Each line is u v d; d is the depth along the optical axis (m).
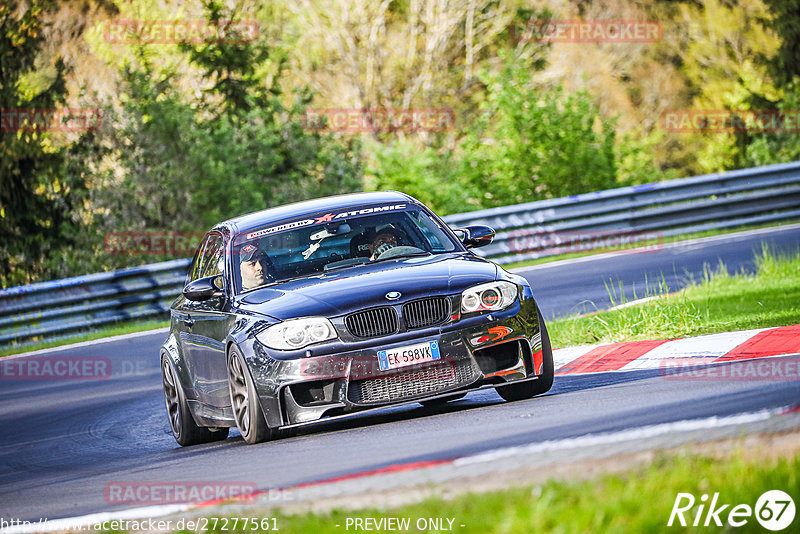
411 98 160.62
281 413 25.48
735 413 19.06
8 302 65.31
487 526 13.58
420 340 25.33
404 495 16.05
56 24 125.81
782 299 38.84
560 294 53.78
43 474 28.92
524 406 25.27
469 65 158.75
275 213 31.34
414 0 159.50
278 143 113.88
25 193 106.50
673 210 73.69
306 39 159.00
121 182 105.88
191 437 31.47
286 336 25.42
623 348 34.34
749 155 127.44
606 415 21.69
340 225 29.98
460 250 29.48
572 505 13.61
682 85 178.38
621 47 178.12
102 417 39.53
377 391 25.23
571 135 106.50
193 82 124.88
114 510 20.53
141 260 103.44
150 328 64.19
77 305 67.19
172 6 127.31
